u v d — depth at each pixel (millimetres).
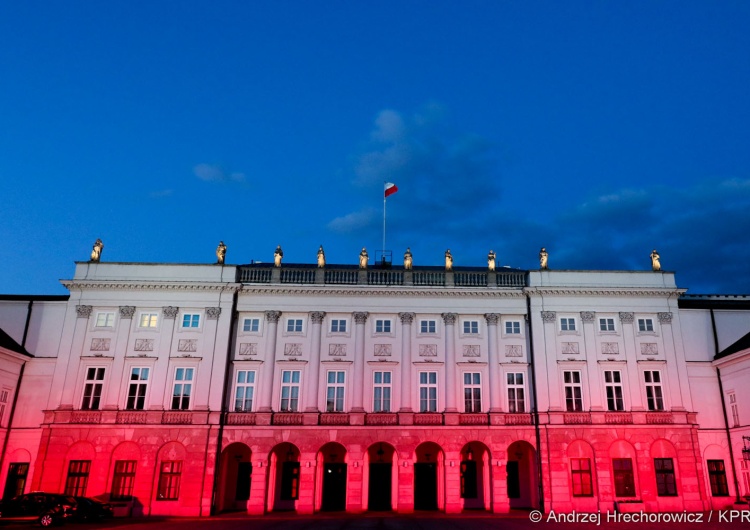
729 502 40750
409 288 44312
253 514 39375
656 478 40625
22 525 31734
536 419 41594
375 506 42281
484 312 44344
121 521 35125
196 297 43656
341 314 44156
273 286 43938
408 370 42844
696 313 45344
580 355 43094
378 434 41125
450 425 41344
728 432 42531
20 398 41906
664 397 42406
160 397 41250
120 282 43344
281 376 42719
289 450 43375
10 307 43969
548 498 39875
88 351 42094
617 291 44219
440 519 36375
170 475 39906
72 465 39781
